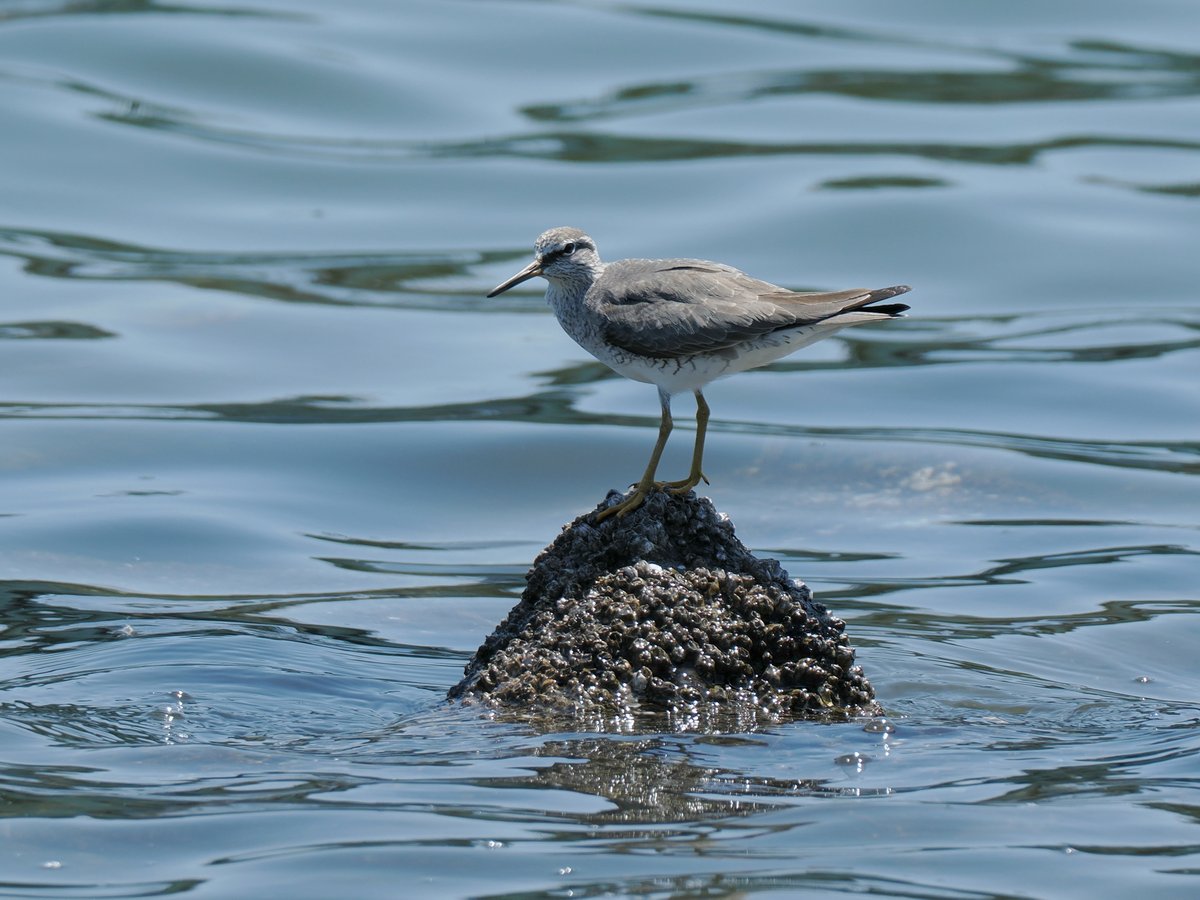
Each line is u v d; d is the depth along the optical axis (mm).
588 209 24328
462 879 8195
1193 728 10773
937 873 8281
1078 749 10266
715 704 10555
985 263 22875
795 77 28609
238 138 26109
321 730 10672
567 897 7973
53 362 19562
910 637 13039
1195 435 18156
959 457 17594
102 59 27953
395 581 14656
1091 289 22203
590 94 27859
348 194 24859
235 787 9500
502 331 21531
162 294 21750
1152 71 28953
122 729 10617
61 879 8273
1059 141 26500
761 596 10930
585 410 19078
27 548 14953
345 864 8367
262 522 15891
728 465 17578
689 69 28938
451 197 24781
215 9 30188
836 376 20203
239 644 12680
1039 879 8234
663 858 8422
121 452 17406
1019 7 31609
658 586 10836
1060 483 16953
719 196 24625
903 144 26344
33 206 23984
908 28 30812
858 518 16250
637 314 11453
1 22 29109
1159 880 8219
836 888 8078
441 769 9727
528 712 10523
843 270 22562
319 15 30328
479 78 28312
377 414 18719
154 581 14406
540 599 11172
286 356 20281
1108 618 13562
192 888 8133
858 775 9672
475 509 16625
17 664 12094
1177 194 24562
